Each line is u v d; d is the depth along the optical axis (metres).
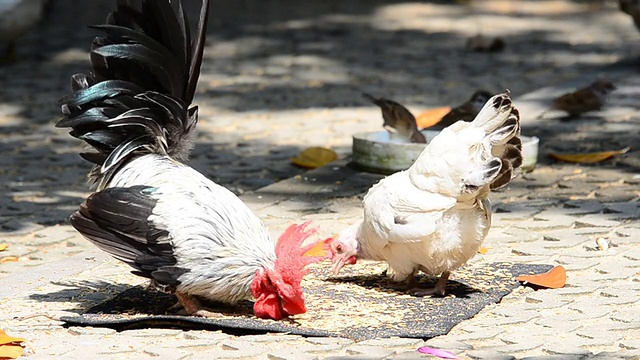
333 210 11.40
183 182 8.03
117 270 9.55
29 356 7.22
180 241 7.73
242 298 7.96
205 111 16.92
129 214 7.82
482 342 7.51
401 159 12.56
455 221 8.21
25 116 16.52
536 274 9.01
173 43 8.54
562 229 10.48
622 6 19.22
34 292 8.95
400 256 8.52
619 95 17.19
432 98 17.50
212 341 7.49
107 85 8.36
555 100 15.54
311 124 15.95
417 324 7.82
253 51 22.25
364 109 16.89
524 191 11.88
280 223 10.96
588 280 8.87
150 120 8.38
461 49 22.39
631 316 7.95
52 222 11.22
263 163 13.73
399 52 22.08
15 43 20.81
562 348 7.26
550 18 26.97
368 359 7.05
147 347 7.38
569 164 13.12
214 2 28.75
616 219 10.68
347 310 8.23
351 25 25.59
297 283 7.74
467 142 8.00
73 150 14.57
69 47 22.28
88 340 7.58
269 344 7.43
